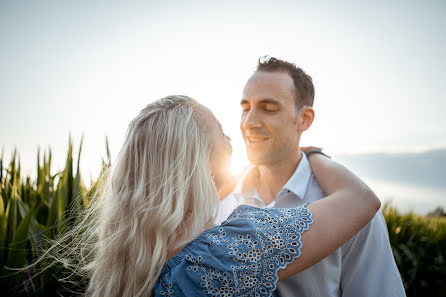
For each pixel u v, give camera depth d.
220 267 0.77
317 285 1.13
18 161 2.30
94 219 1.00
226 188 1.59
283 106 1.27
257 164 1.36
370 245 1.17
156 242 0.81
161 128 0.90
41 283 1.58
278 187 1.42
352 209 0.93
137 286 0.81
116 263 0.85
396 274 1.20
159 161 0.88
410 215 4.05
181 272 0.78
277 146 1.31
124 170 0.92
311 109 1.34
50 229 1.72
